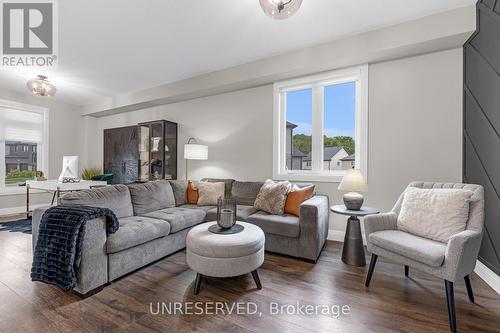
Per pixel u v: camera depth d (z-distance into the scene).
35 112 5.05
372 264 1.97
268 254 2.68
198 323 1.52
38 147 5.12
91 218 1.85
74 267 1.77
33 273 1.91
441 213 1.86
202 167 4.42
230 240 1.90
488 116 2.07
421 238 1.88
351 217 2.45
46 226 1.91
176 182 3.65
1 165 4.59
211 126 4.28
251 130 3.86
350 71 3.04
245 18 2.44
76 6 2.24
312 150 3.44
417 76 2.72
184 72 3.82
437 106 2.63
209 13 2.35
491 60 2.01
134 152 5.38
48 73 3.83
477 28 2.19
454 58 2.55
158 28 2.61
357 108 3.08
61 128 5.45
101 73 3.84
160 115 4.95
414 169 2.74
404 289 1.92
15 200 4.69
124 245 2.04
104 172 5.86
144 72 3.81
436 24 2.35
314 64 2.98
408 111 2.77
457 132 2.54
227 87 3.83
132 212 2.81
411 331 1.45
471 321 1.54
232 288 1.95
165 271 2.25
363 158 2.97
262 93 3.75
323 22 2.50
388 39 2.56
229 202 2.27
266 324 1.51
